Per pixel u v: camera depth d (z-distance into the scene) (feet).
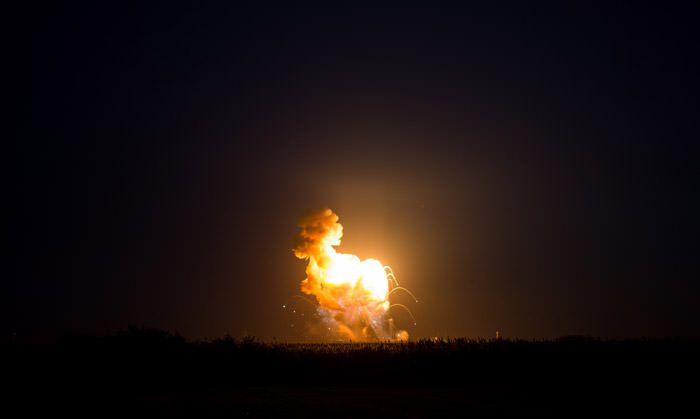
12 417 78.18
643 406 85.87
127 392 101.81
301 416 78.07
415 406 85.97
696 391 99.45
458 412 81.00
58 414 79.97
